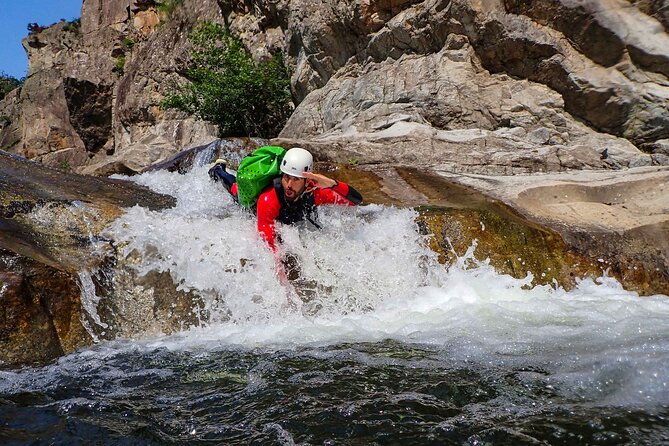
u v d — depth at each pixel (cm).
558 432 352
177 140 2406
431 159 1077
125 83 2859
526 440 346
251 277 595
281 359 484
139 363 485
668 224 757
